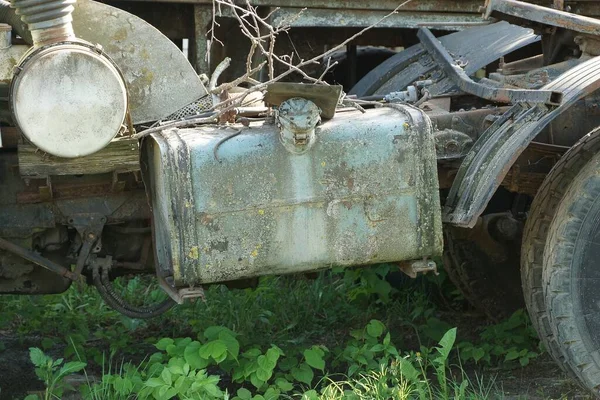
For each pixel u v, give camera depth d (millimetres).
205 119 4594
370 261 4516
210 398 4543
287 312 6277
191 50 6504
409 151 4477
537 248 4828
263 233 4387
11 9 4438
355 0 6266
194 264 4332
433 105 5297
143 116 4652
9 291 4887
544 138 5211
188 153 4309
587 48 5184
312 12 6230
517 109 4766
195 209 4312
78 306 6402
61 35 4223
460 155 4875
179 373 4523
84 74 4156
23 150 4367
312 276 5672
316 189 4414
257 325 6094
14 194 4664
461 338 6020
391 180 4473
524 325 5816
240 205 4355
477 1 6430
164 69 4652
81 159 4406
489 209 6027
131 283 6840
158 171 4473
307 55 6746
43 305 6359
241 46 6609
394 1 6328
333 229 4453
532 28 5555
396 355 4902
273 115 4527
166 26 6418
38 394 4953
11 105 4176
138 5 6340
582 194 4539
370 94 6184
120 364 5574
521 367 5484
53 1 4180
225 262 4367
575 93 4500
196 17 6141
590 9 6059
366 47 7801
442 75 5816
